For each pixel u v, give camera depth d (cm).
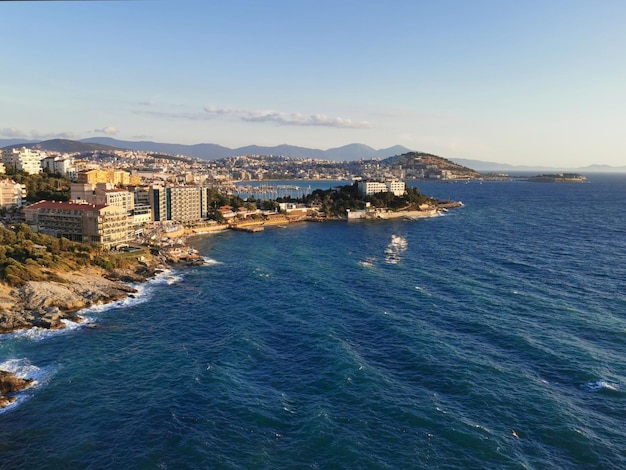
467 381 9344
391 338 11600
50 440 7625
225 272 18988
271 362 10381
